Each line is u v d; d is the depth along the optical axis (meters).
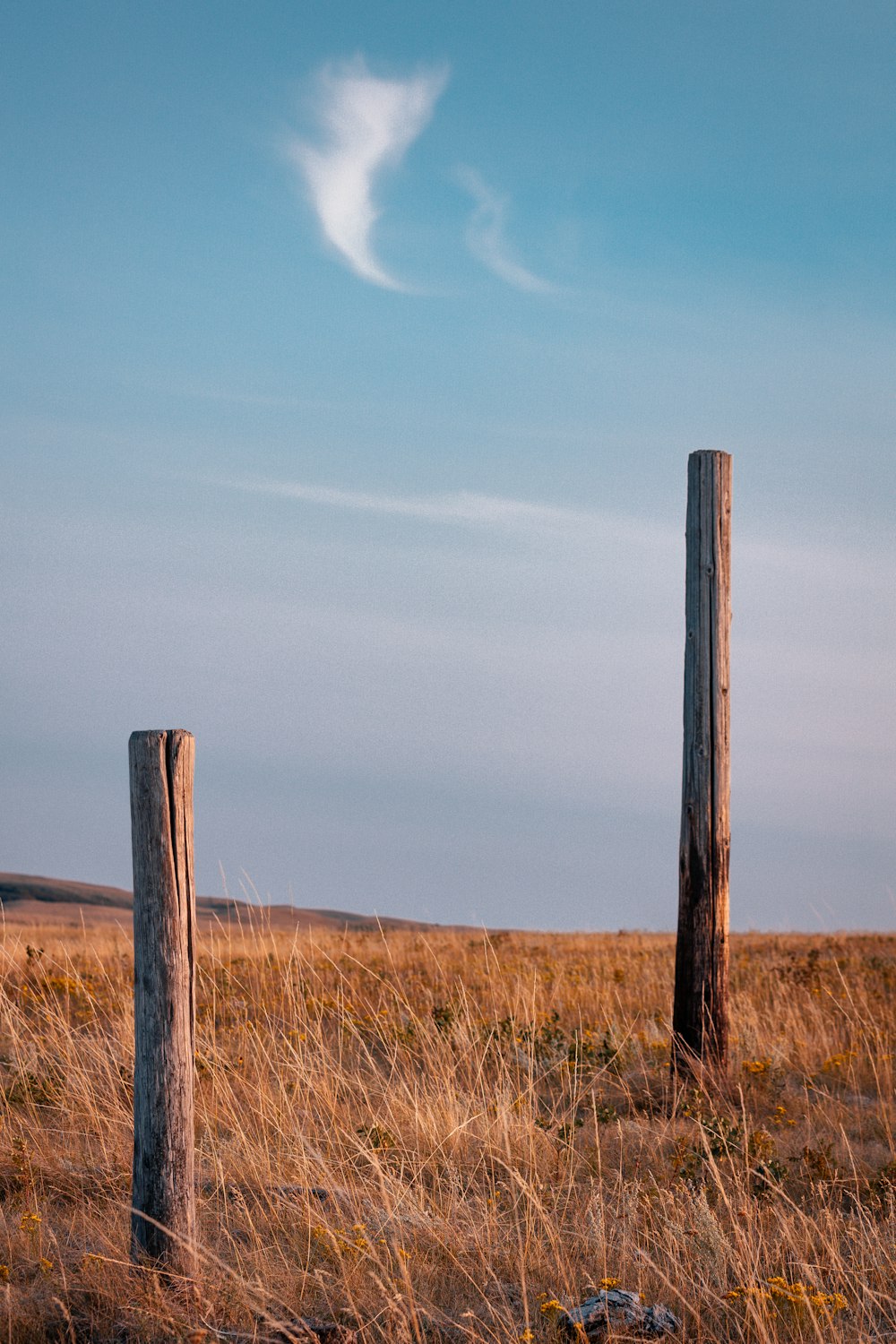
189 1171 4.50
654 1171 6.56
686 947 9.16
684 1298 4.55
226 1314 4.31
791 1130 7.75
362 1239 4.88
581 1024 10.64
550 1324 4.41
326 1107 7.12
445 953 17.91
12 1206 5.58
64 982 11.02
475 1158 6.61
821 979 14.17
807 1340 4.39
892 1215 5.77
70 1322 4.16
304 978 12.20
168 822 4.46
